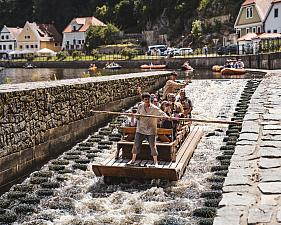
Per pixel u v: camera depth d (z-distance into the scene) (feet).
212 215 28.19
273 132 40.04
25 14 447.01
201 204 30.58
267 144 36.01
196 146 46.01
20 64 307.37
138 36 352.90
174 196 32.50
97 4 422.41
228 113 67.87
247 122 45.19
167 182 34.78
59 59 306.14
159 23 351.25
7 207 31.83
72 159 45.03
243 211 23.59
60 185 36.19
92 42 345.92
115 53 306.96
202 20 307.99
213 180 35.37
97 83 60.95
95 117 59.93
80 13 430.20
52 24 430.20
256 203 24.61
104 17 401.49
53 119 46.85
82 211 30.42
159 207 30.19
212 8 303.48
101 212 30.14
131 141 37.45
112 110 67.56
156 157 35.17
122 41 344.69
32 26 392.06
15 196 33.86
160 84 102.22
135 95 80.64
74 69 253.24
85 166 41.22
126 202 31.45
